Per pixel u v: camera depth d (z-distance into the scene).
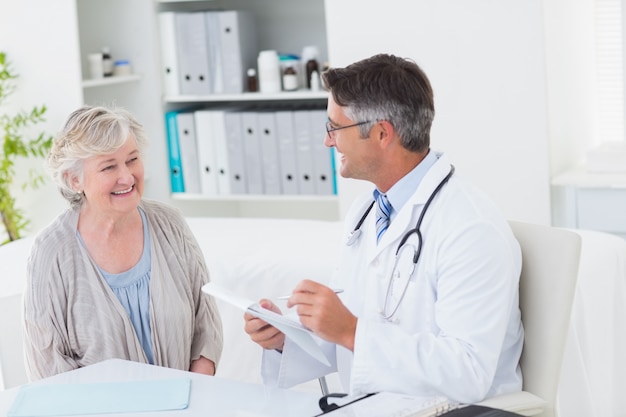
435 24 3.87
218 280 3.09
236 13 4.35
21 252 3.38
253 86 4.43
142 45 4.50
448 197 1.87
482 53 3.82
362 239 2.05
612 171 3.77
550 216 3.84
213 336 2.40
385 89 1.85
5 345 2.41
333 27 4.04
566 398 2.50
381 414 1.67
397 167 1.91
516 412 1.79
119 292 2.28
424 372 1.72
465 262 1.77
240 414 1.74
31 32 4.22
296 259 3.05
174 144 4.56
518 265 1.83
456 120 3.91
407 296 1.89
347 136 1.89
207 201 4.89
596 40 4.29
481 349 1.73
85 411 1.78
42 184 4.34
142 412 1.77
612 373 2.80
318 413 1.72
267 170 4.41
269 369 2.09
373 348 1.76
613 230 3.65
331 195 4.32
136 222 2.32
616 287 2.86
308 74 4.38
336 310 1.79
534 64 3.75
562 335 1.86
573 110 4.10
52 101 4.25
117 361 2.07
